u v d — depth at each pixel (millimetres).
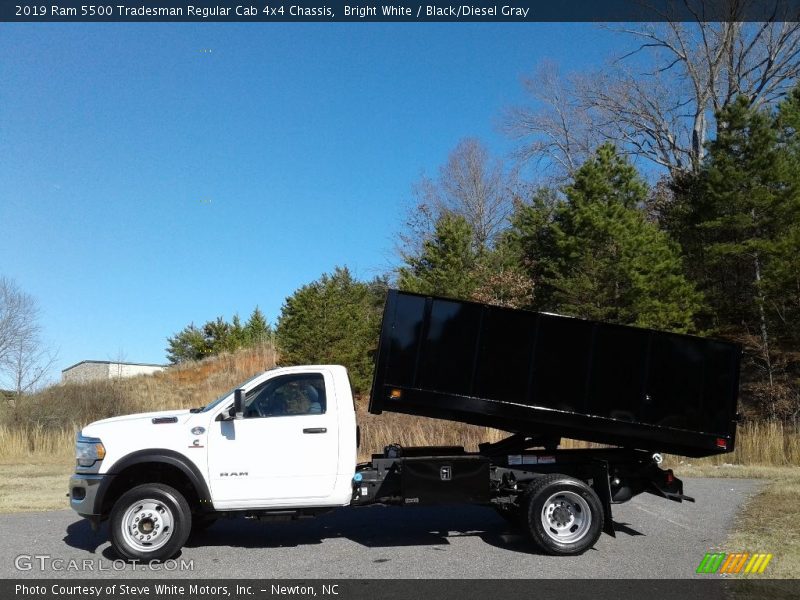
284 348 32500
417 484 8336
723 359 8883
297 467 8102
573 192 27875
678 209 27953
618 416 8695
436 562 7793
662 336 8828
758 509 10609
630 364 8766
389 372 8516
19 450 19812
